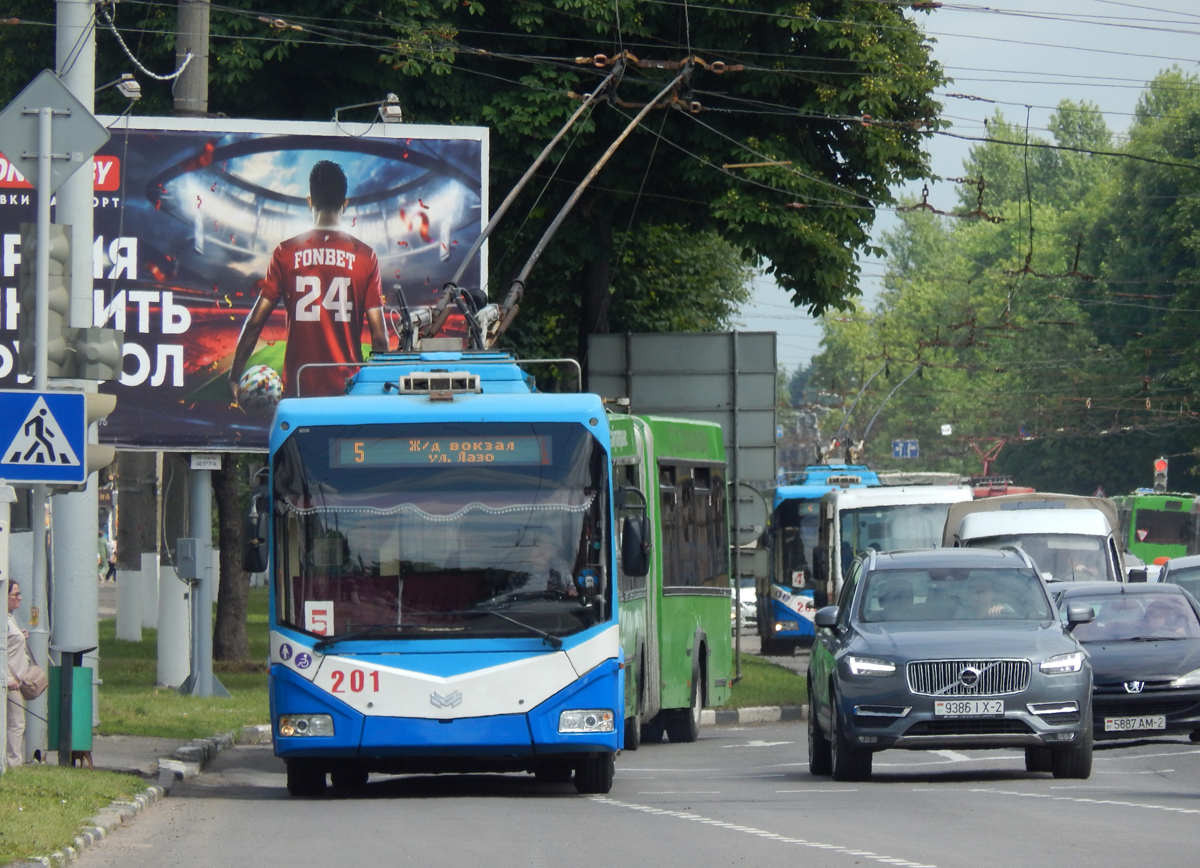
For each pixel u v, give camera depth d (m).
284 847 36.41
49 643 65.62
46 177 49.03
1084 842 35.69
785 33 106.38
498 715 45.94
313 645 46.34
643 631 67.94
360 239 87.56
